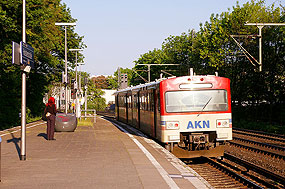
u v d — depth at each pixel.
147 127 17.94
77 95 33.88
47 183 7.45
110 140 16.12
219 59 35.53
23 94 10.28
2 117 29.16
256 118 34.88
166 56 58.81
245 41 34.16
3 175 8.27
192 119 13.36
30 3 25.42
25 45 10.04
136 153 11.99
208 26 38.16
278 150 15.88
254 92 35.53
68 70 44.72
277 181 10.23
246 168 12.15
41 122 30.98
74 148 13.20
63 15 42.78
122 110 30.23
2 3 24.06
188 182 7.67
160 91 13.47
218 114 13.49
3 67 26.53
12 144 14.26
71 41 44.59
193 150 13.52
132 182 7.56
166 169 9.22
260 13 33.75
